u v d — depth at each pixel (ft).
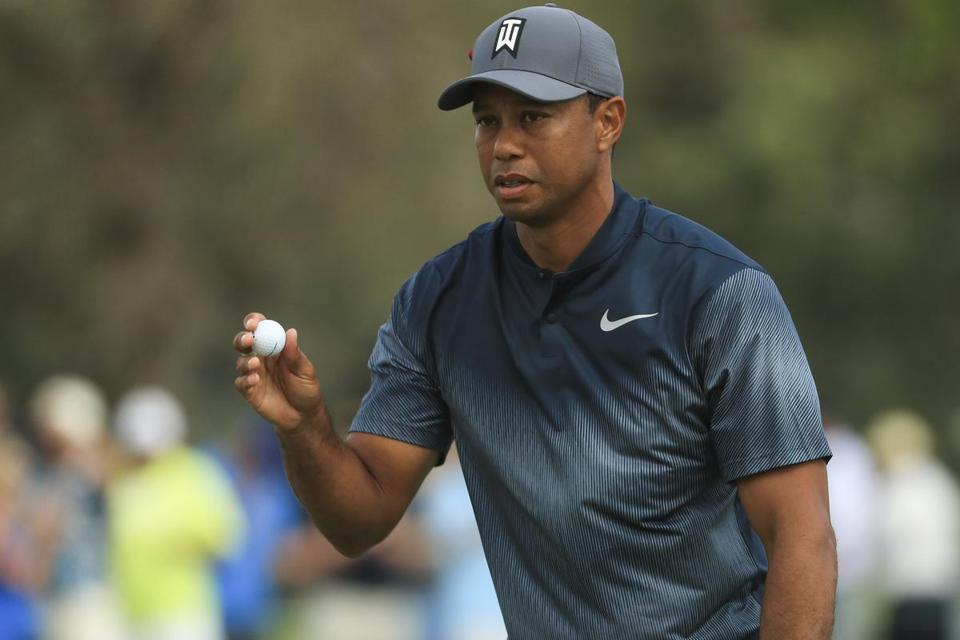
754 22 284.61
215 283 208.23
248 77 196.03
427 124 199.52
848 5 280.10
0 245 206.08
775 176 269.23
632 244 41.32
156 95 200.85
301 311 219.20
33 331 216.13
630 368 40.78
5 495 111.04
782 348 40.34
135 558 112.47
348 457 43.78
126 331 208.13
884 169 276.21
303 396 42.14
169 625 111.75
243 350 41.70
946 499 122.62
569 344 41.32
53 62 201.26
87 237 205.67
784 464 40.16
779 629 39.40
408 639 111.34
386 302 203.62
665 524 41.22
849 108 273.33
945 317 301.63
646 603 41.55
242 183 201.87
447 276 43.62
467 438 43.11
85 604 117.91
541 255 41.81
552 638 42.50
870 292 293.43
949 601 120.98
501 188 40.73
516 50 40.29
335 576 113.50
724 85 281.74
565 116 40.29
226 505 113.91
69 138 203.82
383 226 200.34
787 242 280.92
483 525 43.57
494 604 109.70
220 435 265.13
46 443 120.37
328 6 198.08
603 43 41.01
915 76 264.93
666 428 40.75
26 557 110.52
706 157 272.92
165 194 204.03
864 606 120.57
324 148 200.03
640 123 280.72
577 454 41.27
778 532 40.19
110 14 196.95
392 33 199.93
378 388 44.93
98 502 119.44
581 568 41.75
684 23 283.18
